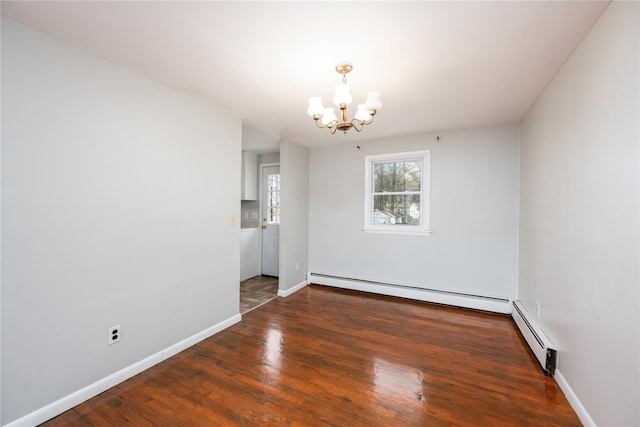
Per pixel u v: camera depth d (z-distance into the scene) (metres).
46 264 1.62
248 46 1.73
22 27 1.52
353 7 1.38
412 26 1.52
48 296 1.63
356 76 2.10
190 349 2.44
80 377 1.77
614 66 1.33
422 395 1.84
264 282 4.68
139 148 2.09
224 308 2.87
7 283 1.48
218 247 2.78
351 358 2.30
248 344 2.54
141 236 2.11
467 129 3.46
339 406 1.74
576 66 1.73
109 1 1.34
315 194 4.47
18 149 1.51
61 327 1.68
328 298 3.84
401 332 2.79
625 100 1.25
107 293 1.91
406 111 2.84
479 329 2.86
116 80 1.94
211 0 1.33
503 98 2.50
